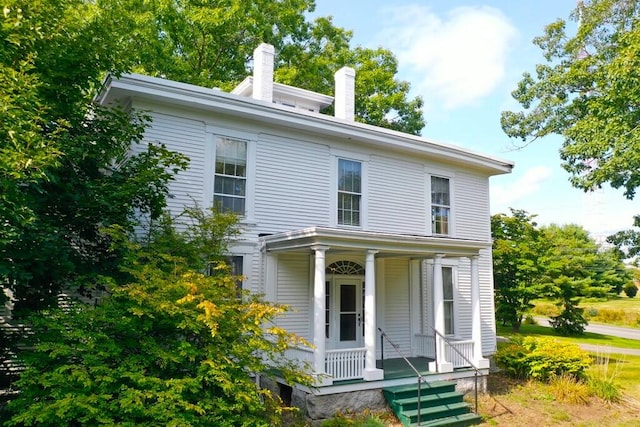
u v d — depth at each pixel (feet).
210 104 33.35
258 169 36.27
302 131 38.68
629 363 53.93
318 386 28.76
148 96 31.50
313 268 37.52
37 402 17.81
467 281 47.37
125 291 20.39
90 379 17.90
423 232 44.86
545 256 80.07
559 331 83.76
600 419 32.83
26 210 18.02
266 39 73.92
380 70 83.41
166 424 17.76
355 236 31.55
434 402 31.48
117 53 26.35
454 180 48.24
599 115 49.44
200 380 19.77
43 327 21.06
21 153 16.48
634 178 49.26
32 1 19.99
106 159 25.49
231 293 23.04
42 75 22.34
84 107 25.94
